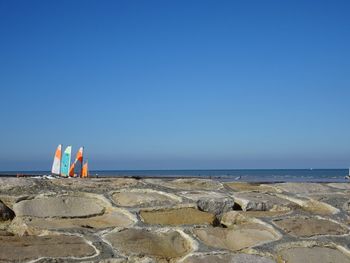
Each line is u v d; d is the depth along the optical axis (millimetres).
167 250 4004
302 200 5781
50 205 4609
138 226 4332
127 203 4895
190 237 4254
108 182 5609
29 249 3633
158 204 4895
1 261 3381
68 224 4289
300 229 4707
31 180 5188
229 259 3922
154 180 6203
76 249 3727
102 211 4719
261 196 5684
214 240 4277
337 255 4293
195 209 4934
